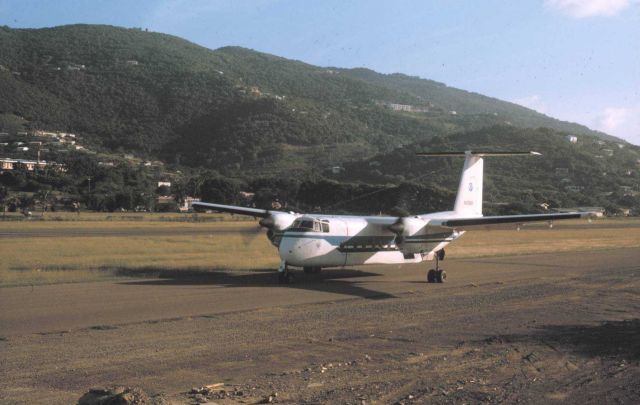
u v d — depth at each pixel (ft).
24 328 46.37
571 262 110.11
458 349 40.29
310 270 88.07
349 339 43.32
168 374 33.83
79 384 31.76
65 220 269.44
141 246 132.36
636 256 123.75
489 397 29.91
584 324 50.03
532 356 38.17
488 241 166.40
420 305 60.13
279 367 35.58
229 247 133.80
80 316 51.65
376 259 83.76
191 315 53.01
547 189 513.45
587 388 31.71
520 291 71.46
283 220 80.02
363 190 336.90
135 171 552.41
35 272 83.20
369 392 30.48
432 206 324.39
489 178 540.52
